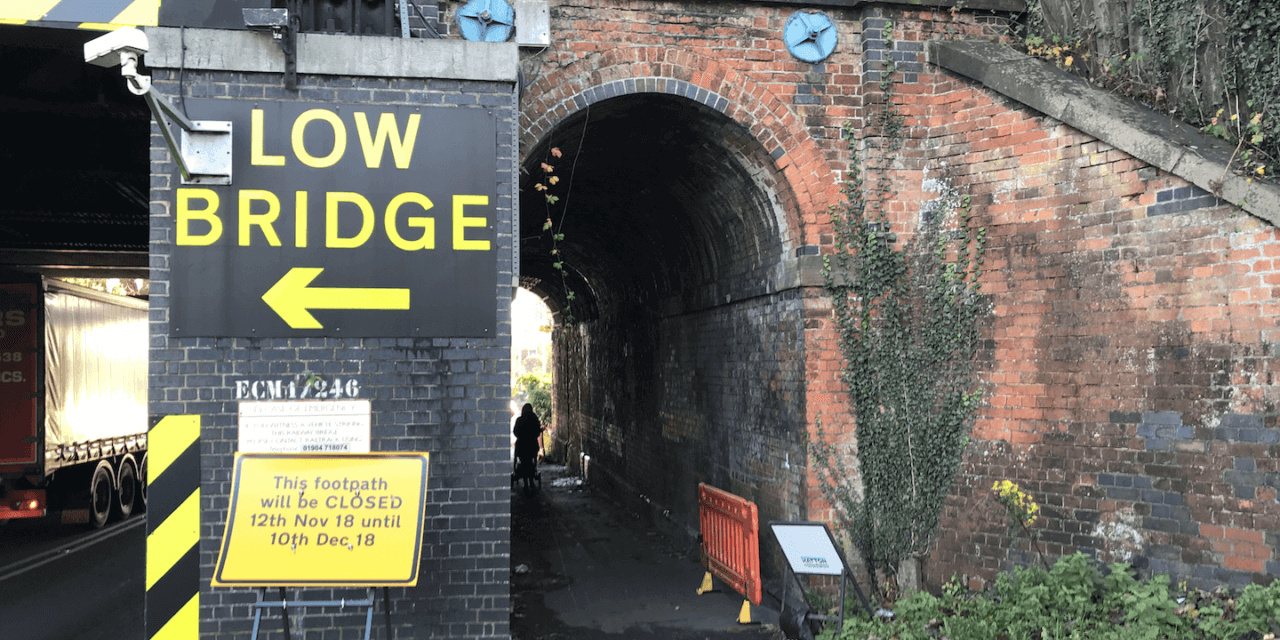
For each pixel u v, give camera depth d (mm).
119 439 13297
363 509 4000
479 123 5016
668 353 10602
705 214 8289
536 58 6207
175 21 4938
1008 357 6066
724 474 8406
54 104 7309
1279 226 4887
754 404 7570
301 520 3963
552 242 13539
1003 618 5391
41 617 7117
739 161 6918
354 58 4891
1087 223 5727
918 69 6562
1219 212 5141
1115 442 5551
